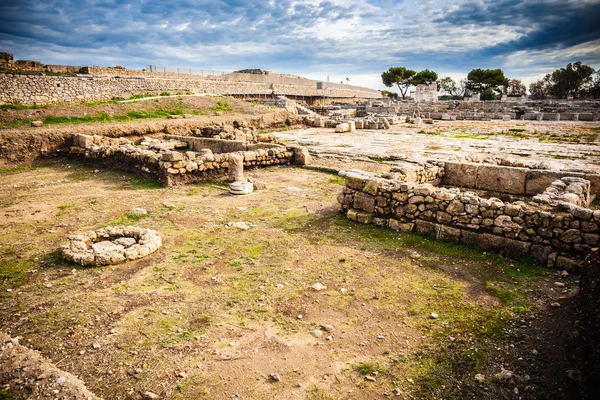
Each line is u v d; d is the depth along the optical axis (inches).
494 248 283.6
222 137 823.1
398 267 265.6
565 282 239.1
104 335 190.9
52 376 154.0
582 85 2699.3
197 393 153.8
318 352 179.3
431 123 1342.3
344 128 1095.6
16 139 660.7
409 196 328.2
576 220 252.4
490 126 1190.9
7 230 337.7
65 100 1091.9
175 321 203.0
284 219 367.6
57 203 421.7
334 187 494.9
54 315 208.7
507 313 207.8
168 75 1590.8
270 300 223.9
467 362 171.0
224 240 315.9
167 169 496.7
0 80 965.8
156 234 313.6
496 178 425.4
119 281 246.8
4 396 143.8
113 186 502.6
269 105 1470.2
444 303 219.3
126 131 826.8
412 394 154.1
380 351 179.9
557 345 178.9
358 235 324.8
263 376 163.6
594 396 140.4
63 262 273.6
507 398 150.6
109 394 153.3
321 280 248.2
